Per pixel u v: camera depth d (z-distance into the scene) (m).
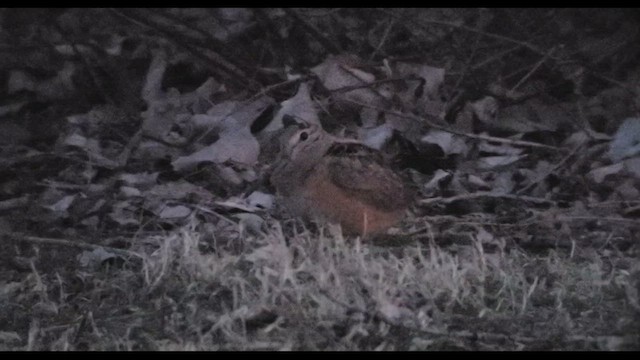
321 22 14.91
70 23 14.40
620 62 14.88
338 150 9.98
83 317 8.48
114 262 9.81
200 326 8.15
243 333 7.92
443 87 13.95
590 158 12.44
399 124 12.93
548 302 8.65
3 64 13.97
